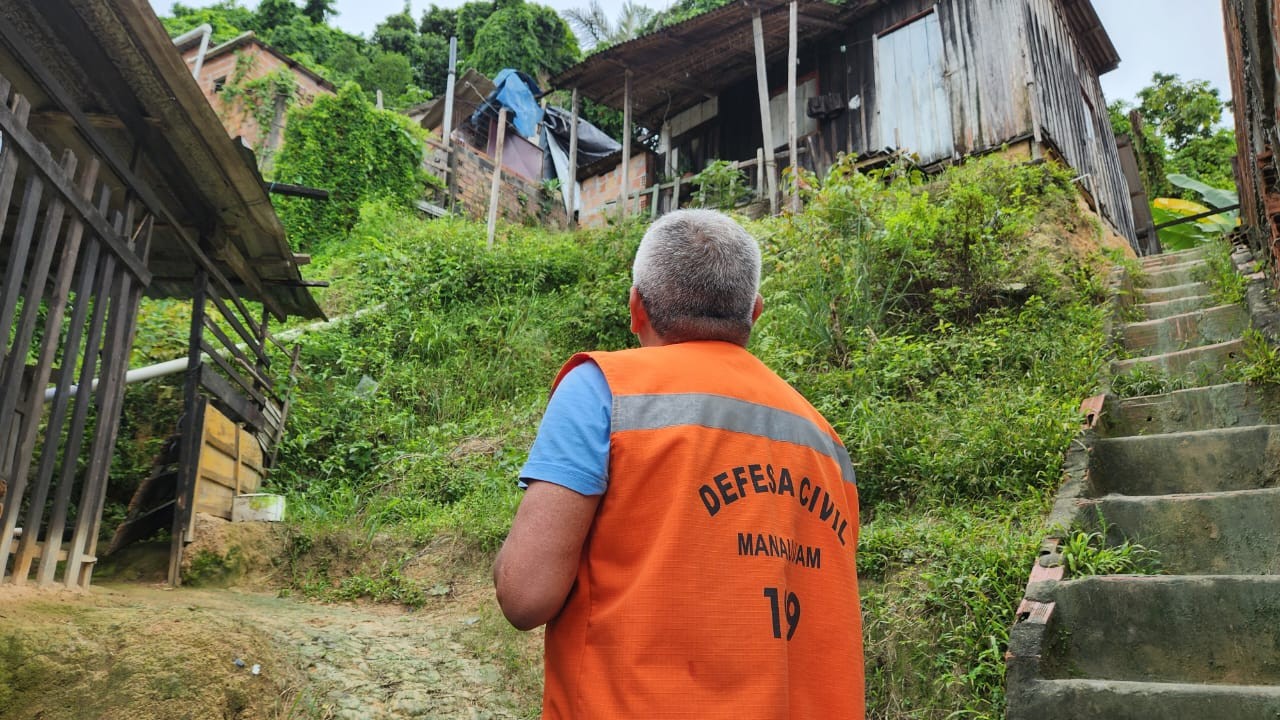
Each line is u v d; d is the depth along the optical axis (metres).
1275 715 2.30
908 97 11.09
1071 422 4.09
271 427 6.26
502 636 3.84
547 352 8.25
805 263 6.62
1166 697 2.44
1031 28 10.29
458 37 31.94
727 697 1.13
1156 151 17.33
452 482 5.89
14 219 4.66
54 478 5.40
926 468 4.25
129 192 3.89
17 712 2.40
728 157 13.59
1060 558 3.13
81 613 2.87
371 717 3.03
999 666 2.83
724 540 1.22
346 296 9.72
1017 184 7.24
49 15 3.28
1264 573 3.08
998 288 6.40
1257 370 4.08
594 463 1.25
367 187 13.76
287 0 28.73
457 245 10.63
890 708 3.02
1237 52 4.77
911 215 6.68
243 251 5.61
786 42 12.32
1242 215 7.35
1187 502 3.30
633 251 9.62
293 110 13.83
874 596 3.33
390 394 7.62
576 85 13.60
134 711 2.55
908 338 6.02
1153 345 5.46
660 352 1.40
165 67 3.57
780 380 1.52
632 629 1.16
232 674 2.85
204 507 4.83
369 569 4.82
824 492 1.39
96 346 3.62
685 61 12.77
